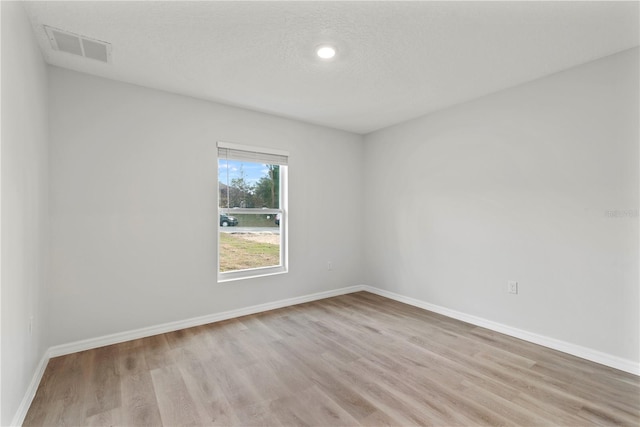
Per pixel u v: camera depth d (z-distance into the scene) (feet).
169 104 9.83
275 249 12.65
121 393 6.54
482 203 10.31
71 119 8.31
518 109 9.37
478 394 6.52
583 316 8.11
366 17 6.15
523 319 9.30
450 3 5.73
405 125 13.03
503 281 9.77
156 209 9.60
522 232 9.30
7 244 4.92
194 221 10.30
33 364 6.59
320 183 13.66
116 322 8.98
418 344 8.95
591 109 7.93
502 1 5.67
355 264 15.01
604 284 7.76
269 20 6.24
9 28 5.01
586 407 6.07
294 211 12.87
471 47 7.27
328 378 7.15
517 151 9.39
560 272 8.52
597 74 7.82
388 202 13.88
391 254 13.76
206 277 10.58
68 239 8.27
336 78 8.91
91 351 8.45
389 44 7.13
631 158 7.34
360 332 9.85
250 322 10.74
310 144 13.29
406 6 5.82
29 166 6.25
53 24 6.33
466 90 9.77
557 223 8.56
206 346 8.80
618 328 7.54
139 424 5.63
